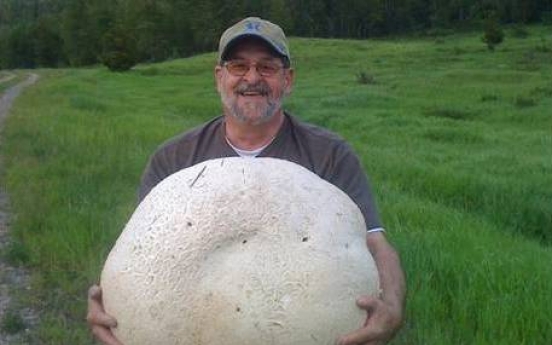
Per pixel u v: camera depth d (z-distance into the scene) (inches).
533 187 226.7
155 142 296.8
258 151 62.5
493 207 208.5
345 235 46.6
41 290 135.6
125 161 248.2
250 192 45.8
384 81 766.5
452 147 324.2
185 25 1876.2
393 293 52.1
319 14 2210.9
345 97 575.2
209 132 64.4
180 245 44.5
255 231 44.8
